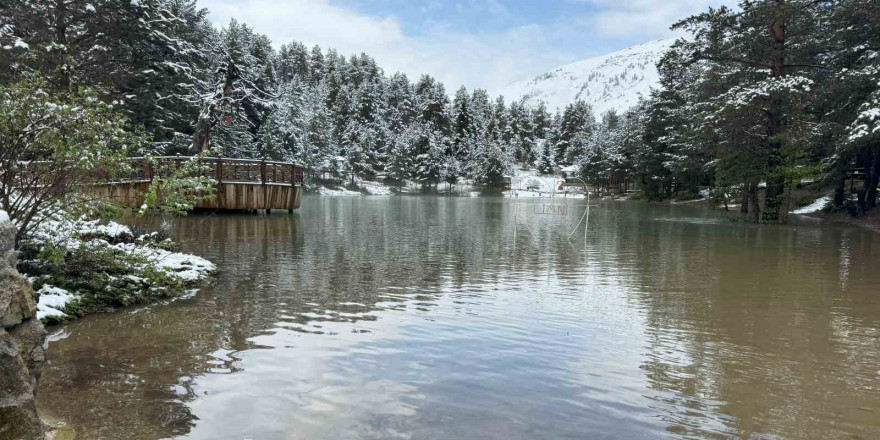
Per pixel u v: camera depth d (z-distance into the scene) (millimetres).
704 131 26281
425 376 4402
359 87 113438
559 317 6512
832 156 26766
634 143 65312
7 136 6477
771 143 24344
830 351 5207
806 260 11953
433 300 7426
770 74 27062
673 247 14445
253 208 23359
